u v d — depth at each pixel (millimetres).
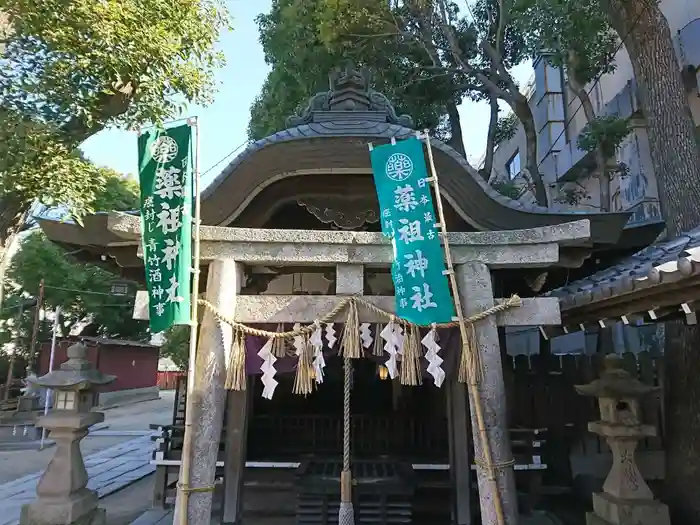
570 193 14156
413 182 4391
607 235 5176
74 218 5348
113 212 4629
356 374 9102
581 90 12070
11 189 5703
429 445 8438
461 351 4652
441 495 7078
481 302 4527
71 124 6539
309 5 11562
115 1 6191
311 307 4578
